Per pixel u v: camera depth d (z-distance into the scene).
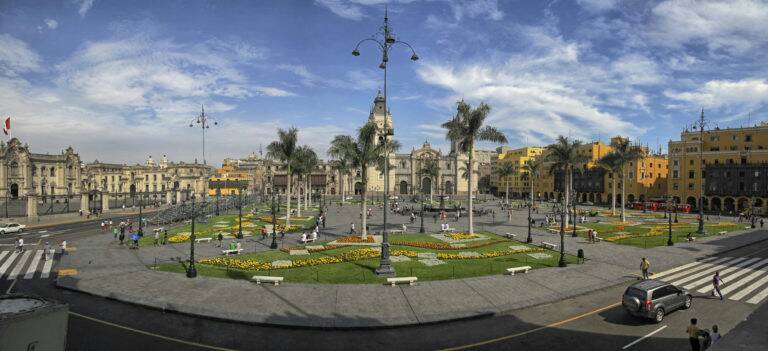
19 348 9.99
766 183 79.19
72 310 20.14
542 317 19.48
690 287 25.12
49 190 115.19
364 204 40.41
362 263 29.89
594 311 20.33
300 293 22.41
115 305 20.94
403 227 48.03
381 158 41.09
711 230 51.72
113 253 34.59
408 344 16.39
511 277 26.22
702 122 49.00
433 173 106.88
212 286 23.69
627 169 106.88
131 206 92.31
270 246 37.19
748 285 25.56
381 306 20.41
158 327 17.98
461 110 43.88
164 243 39.84
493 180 174.50
